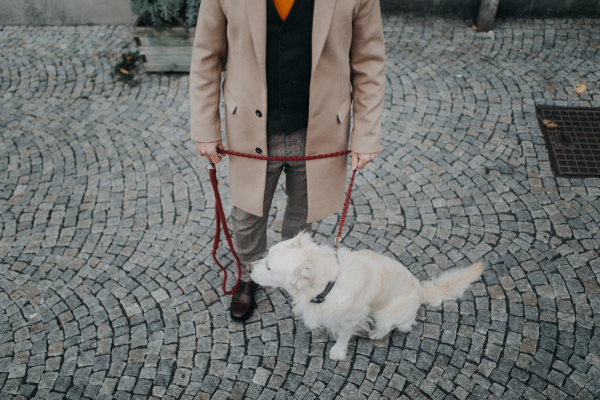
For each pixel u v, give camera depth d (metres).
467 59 5.30
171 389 2.81
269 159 2.34
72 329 3.12
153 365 2.93
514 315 3.08
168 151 4.46
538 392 2.71
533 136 4.37
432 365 2.87
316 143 2.30
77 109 5.02
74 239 3.71
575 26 5.66
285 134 2.28
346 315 2.44
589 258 3.37
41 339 3.07
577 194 3.82
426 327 3.05
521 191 3.88
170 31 5.03
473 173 4.07
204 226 3.79
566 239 3.50
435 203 3.85
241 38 1.94
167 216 3.88
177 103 5.04
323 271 2.27
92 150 4.52
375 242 3.60
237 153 2.38
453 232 3.63
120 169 4.30
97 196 4.06
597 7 5.63
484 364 2.85
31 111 5.02
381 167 4.18
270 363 2.93
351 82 2.30
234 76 2.14
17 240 3.71
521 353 2.88
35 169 4.34
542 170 4.05
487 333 3.00
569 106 4.64
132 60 5.60
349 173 4.14
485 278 3.30
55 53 5.89
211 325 3.13
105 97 5.17
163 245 3.65
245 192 2.54
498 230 3.61
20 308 3.26
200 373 2.89
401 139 4.43
